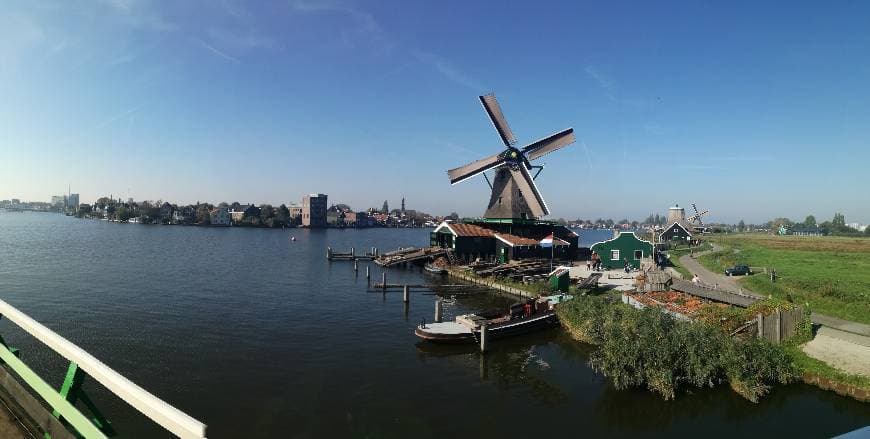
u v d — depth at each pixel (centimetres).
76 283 4584
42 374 2112
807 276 4700
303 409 1958
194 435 367
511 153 6769
